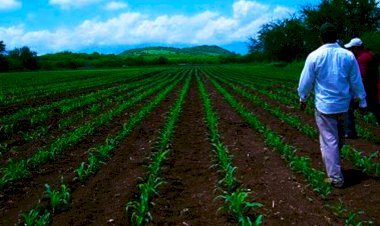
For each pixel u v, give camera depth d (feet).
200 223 11.46
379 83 19.83
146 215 11.77
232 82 66.49
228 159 16.75
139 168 16.79
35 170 16.87
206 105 32.81
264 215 11.73
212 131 22.31
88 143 21.84
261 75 90.33
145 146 20.80
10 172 15.21
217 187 14.14
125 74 113.19
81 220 11.82
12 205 13.24
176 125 26.63
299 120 25.71
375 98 19.80
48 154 18.60
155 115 31.40
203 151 19.53
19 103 41.73
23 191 14.48
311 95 39.40
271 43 136.36
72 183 15.08
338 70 13.51
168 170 16.46
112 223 11.59
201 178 15.43
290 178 14.83
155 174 15.24
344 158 17.30
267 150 19.15
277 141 18.89
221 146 17.93
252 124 25.55
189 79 78.64
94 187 14.62
